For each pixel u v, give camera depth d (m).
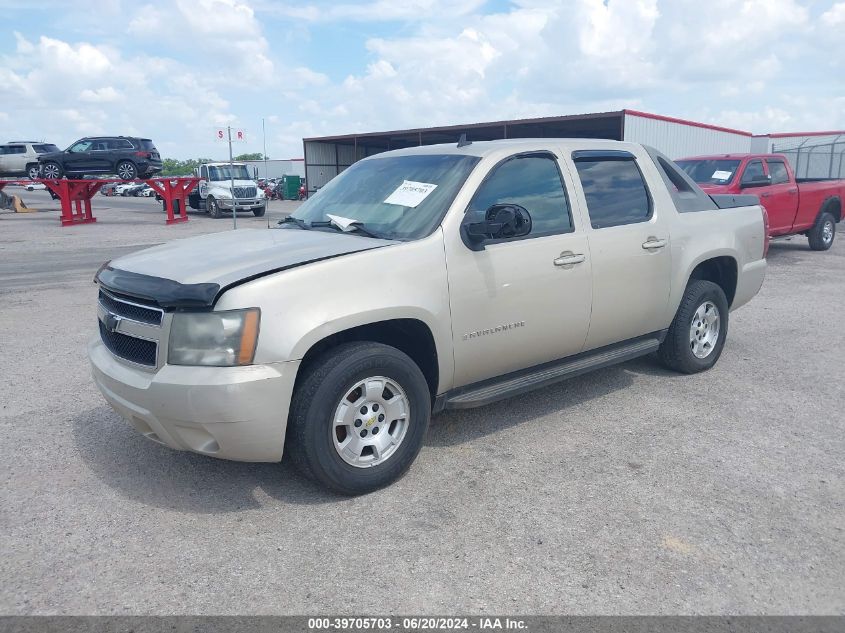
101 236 19.62
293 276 3.47
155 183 24.97
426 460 4.23
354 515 3.57
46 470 4.11
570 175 4.75
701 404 5.20
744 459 4.22
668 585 2.96
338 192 4.87
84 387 5.69
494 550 3.23
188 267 3.65
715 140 32.09
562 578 3.01
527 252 4.32
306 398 3.51
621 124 26.70
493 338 4.22
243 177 29.98
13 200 30.80
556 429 4.72
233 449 3.42
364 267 3.67
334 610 2.81
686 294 5.65
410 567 3.10
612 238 4.84
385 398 3.83
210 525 3.48
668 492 3.80
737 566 3.10
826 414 4.99
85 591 2.94
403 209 4.25
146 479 3.99
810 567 3.10
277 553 3.22
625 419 4.89
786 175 12.99
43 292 10.26
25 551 3.24
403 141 46.03
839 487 3.86
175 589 2.95
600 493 3.79
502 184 4.36
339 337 3.83
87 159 26.09
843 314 8.34
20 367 6.27
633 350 5.21
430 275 3.88
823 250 14.51
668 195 5.45
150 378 3.47
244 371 3.32
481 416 4.97
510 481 3.94
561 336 4.62
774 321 7.98
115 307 3.78
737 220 6.04
